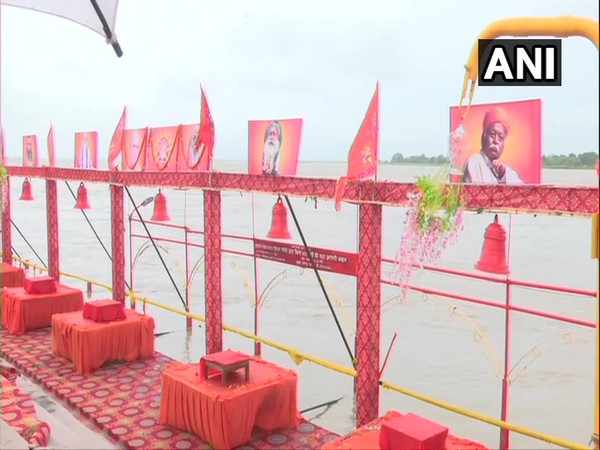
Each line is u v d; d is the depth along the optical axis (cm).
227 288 1662
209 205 948
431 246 581
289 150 780
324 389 916
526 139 532
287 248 886
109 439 740
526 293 1349
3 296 1238
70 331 1000
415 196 586
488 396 858
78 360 972
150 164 1058
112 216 1223
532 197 532
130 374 968
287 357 1070
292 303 1457
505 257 564
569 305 1203
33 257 2181
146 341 1045
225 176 889
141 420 788
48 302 1229
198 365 806
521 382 896
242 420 706
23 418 761
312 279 1766
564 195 515
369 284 696
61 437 739
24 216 3469
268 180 815
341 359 1038
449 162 577
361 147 675
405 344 1090
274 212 812
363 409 712
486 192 559
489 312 1230
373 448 557
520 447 707
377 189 664
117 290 1231
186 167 972
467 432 766
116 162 1166
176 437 735
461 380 920
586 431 729
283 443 723
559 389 857
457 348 1052
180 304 1468
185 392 734
